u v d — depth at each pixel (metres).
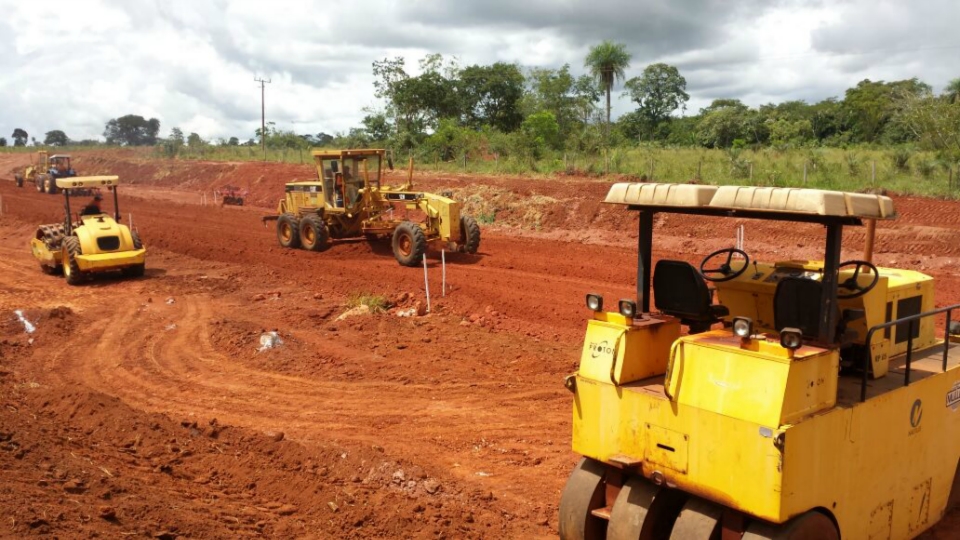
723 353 4.99
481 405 10.73
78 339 14.31
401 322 14.83
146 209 36.38
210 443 8.98
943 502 6.58
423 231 20.55
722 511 5.21
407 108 57.75
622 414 5.50
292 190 24.28
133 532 6.02
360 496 7.67
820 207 4.78
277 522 6.97
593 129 51.03
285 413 10.60
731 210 5.37
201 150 65.56
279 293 17.75
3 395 10.36
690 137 61.06
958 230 20.86
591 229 26.17
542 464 8.81
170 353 13.45
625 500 5.64
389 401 10.96
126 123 128.25
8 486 6.28
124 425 9.01
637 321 5.78
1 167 72.56
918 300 6.76
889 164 29.50
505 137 44.91
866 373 5.41
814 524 5.03
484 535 7.05
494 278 18.50
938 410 6.25
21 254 24.28
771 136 53.12
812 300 5.40
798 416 4.82
